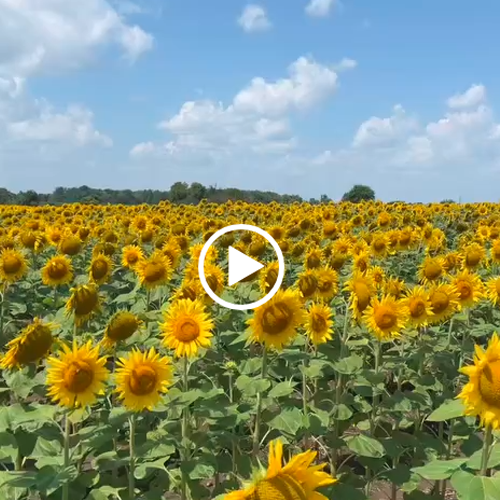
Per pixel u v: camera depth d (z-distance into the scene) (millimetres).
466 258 10164
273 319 5230
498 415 3486
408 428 7492
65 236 12773
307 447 6535
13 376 4957
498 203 28953
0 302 9047
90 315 5754
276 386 5414
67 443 4246
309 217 18719
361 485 5898
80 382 4172
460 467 3682
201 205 27406
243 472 5234
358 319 6684
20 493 4266
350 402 6266
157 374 4547
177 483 5004
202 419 6078
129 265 10836
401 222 19219
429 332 8102
